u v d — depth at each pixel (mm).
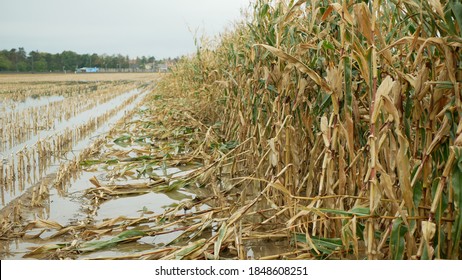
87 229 4121
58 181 5777
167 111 10875
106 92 23406
